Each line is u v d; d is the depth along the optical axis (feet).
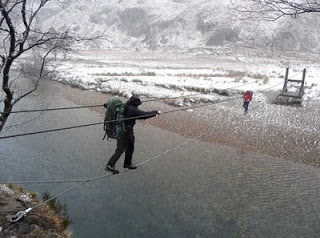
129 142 27.07
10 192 36.96
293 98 94.94
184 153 58.39
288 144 62.85
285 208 40.32
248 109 87.35
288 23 305.94
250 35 304.91
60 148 60.03
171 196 42.42
